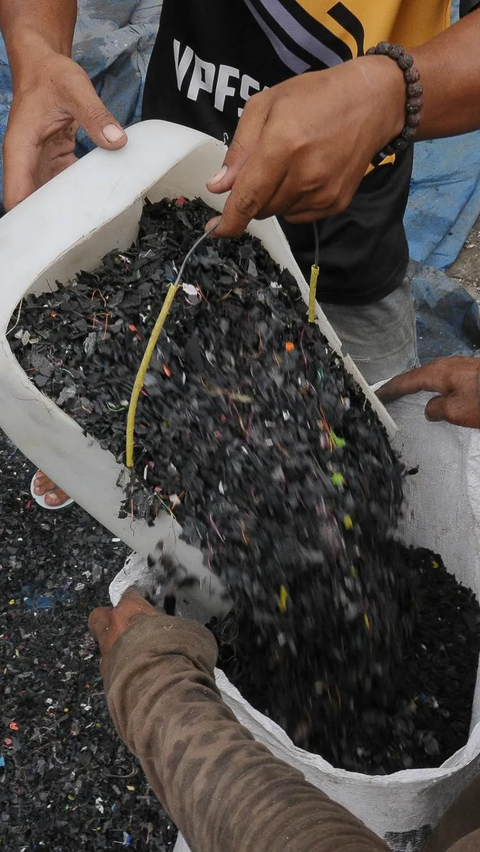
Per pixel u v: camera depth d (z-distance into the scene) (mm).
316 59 1215
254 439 908
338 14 1156
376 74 819
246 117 797
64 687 1554
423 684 1081
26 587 1717
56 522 1810
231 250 999
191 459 864
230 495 876
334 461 961
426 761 1002
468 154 2523
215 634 1003
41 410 766
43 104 1043
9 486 1868
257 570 879
